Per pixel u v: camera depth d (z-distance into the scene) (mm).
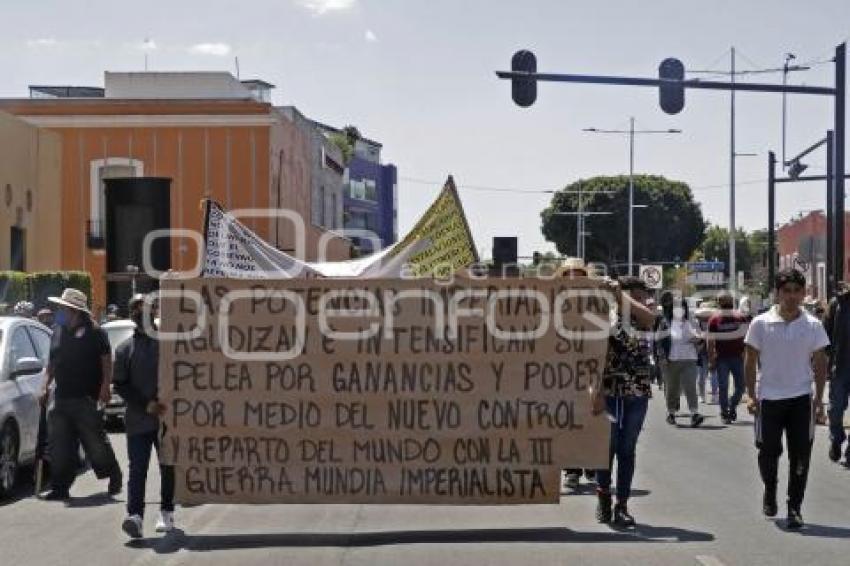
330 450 10211
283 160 47188
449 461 10219
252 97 52281
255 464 10211
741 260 123188
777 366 10398
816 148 31641
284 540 10102
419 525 10867
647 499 12031
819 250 35531
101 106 44812
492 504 10227
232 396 10227
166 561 9281
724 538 9875
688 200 98062
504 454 10211
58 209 40375
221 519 11352
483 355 10234
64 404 12664
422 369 10234
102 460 12883
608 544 9672
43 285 27312
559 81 23578
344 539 10125
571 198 98000
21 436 13156
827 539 9805
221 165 44531
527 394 10227
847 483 13016
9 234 35188
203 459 10211
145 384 10258
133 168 44750
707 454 15766
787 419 10453
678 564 8867
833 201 26562
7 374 13258
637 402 10508
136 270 30406
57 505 12391
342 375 10227
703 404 24344
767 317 10477
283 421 10211
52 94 63969
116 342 20891
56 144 40219
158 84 50562
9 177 35156
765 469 10789
